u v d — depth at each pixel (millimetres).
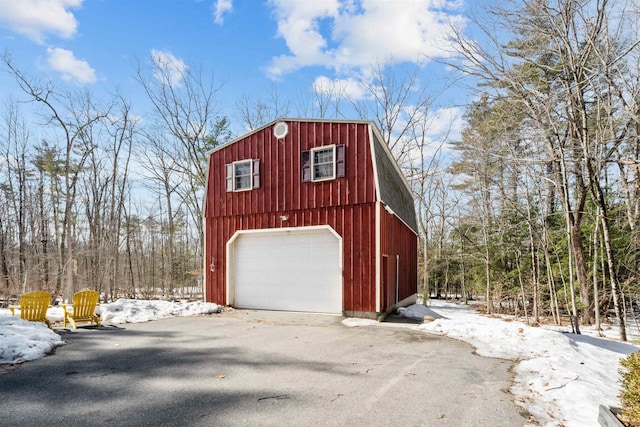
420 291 27406
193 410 3688
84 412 3596
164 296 21594
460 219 24141
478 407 3873
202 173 21609
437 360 5828
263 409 3740
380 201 10086
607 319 14016
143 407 3750
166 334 7727
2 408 3676
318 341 7152
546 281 15219
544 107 9617
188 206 23344
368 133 10344
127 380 4633
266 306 11555
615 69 9344
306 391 4301
